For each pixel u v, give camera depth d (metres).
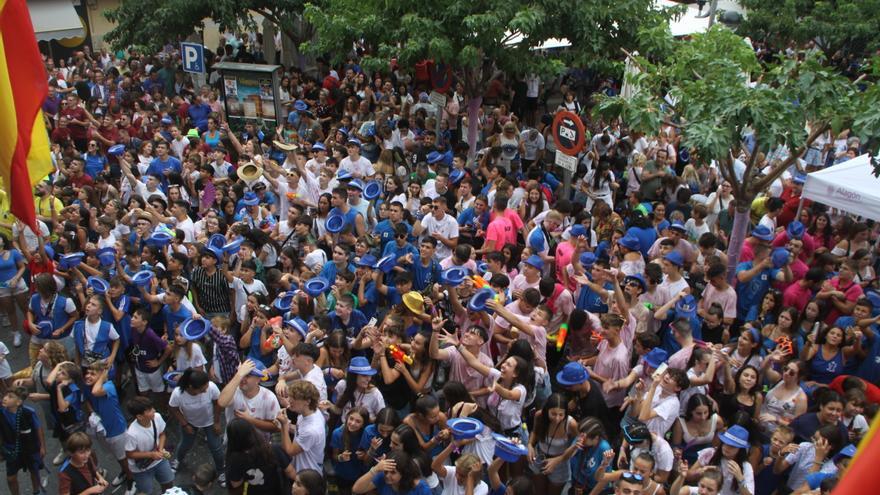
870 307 8.77
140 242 11.43
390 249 10.61
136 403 7.51
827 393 7.32
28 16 7.71
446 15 13.48
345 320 9.09
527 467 7.59
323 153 14.74
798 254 10.85
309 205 12.70
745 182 10.05
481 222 12.18
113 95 20.91
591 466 7.09
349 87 21.45
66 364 8.23
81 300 10.39
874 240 13.24
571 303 9.34
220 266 10.22
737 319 10.48
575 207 11.73
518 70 14.34
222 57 24.39
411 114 18.83
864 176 10.64
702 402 7.27
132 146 17.55
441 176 13.07
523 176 15.57
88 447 7.07
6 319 12.19
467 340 7.85
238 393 7.70
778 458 7.09
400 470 6.30
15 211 8.03
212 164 15.16
